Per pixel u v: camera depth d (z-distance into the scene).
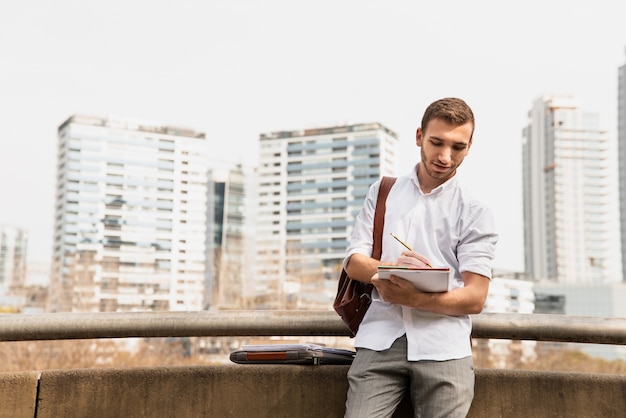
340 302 2.59
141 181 136.00
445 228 2.48
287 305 65.56
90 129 136.38
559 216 194.25
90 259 60.69
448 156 2.40
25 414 2.85
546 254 197.38
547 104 199.75
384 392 2.43
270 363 2.84
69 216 132.25
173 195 135.75
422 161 2.53
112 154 136.25
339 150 147.88
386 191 2.63
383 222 2.57
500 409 2.75
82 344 43.22
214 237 138.25
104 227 132.25
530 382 2.74
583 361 65.38
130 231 132.38
